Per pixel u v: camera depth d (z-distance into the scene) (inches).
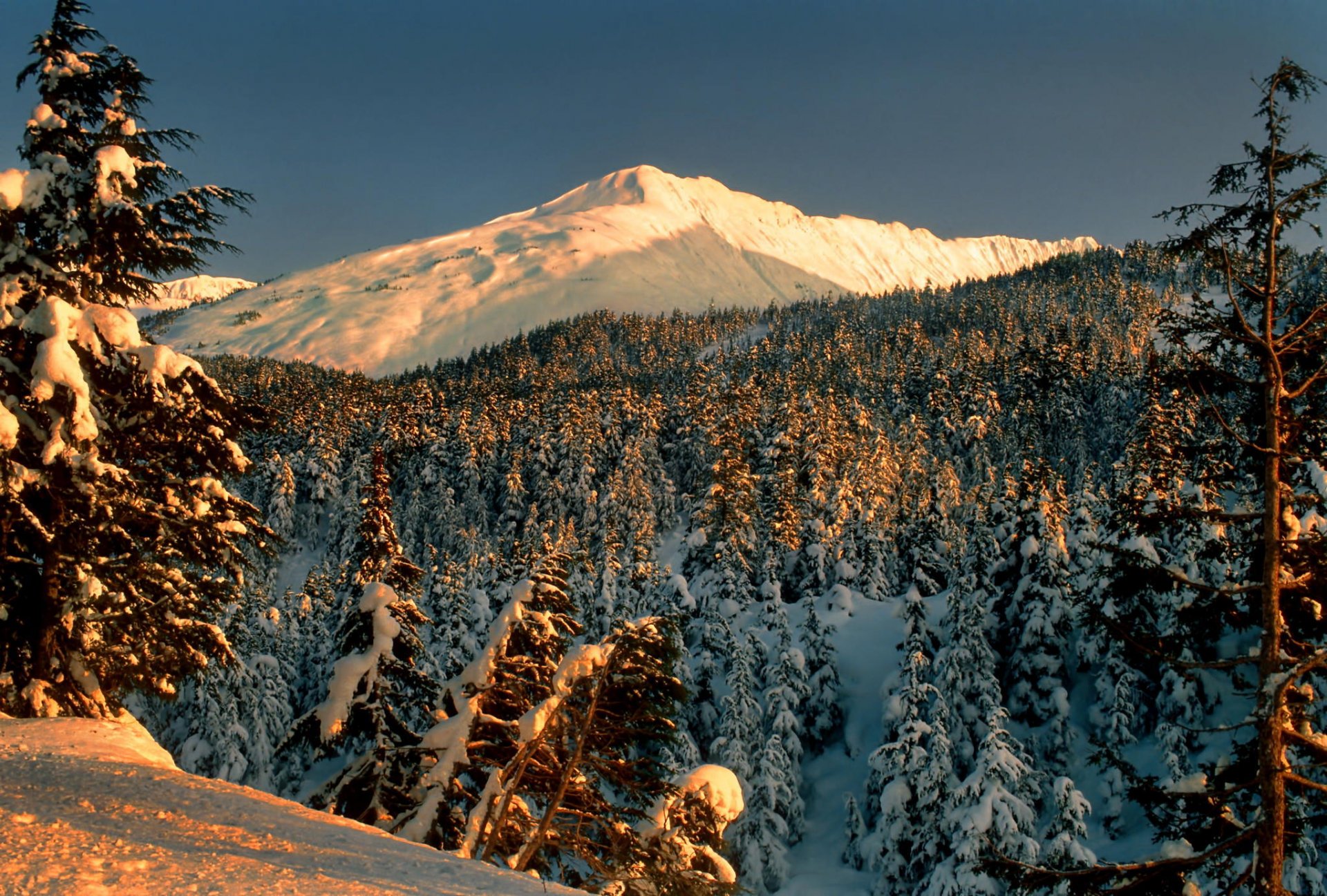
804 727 1700.3
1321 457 391.2
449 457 4067.4
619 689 490.0
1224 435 422.0
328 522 3838.6
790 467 2544.3
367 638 567.2
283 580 3459.6
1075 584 1476.4
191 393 561.0
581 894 334.6
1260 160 391.9
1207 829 390.6
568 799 516.7
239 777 1541.6
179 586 601.0
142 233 558.6
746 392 3595.0
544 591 550.6
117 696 617.3
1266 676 373.1
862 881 1376.7
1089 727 1461.6
